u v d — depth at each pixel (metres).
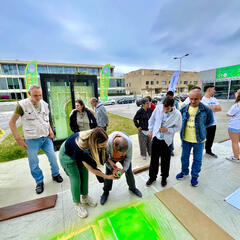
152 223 1.58
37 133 2.09
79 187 1.67
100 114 3.21
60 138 4.16
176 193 2.02
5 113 14.96
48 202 1.89
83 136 1.33
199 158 2.08
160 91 37.41
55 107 3.95
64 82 3.92
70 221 1.63
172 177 2.44
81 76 4.07
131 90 38.09
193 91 1.98
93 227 1.55
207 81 17.94
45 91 3.68
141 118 3.06
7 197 2.08
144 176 2.50
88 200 1.86
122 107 17.72
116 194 2.05
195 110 2.08
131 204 1.86
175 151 3.54
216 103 2.83
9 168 2.95
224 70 15.93
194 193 2.03
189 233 1.46
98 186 2.26
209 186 2.16
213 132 2.95
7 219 1.67
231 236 1.40
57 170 2.43
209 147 3.08
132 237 1.42
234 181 2.27
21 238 1.46
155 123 2.10
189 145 2.21
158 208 1.79
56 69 30.31
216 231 1.45
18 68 26.86
